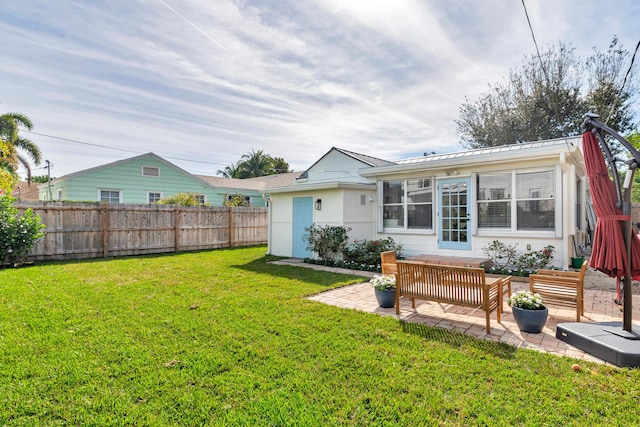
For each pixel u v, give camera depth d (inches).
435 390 103.3
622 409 93.2
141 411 92.4
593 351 127.6
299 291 231.3
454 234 333.4
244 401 97.7
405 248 369.1
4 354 124.9
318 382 108.2
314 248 376.8
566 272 187.8
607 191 139.6
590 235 443.8
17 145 733.9
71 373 112.0
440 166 330.0
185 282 259.0
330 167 586.6
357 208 382.3
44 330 150.0
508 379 109.4
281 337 145.6
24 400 96.5
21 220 329.1
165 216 465.7
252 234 570.3
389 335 148.9
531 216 289.3
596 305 197.8
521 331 155.3
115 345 134.9
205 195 794.8
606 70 641.0
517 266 290.7
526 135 735.1
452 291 165.9
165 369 115.8
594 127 145.5
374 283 198.5
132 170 669.9
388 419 90.0
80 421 88.3
